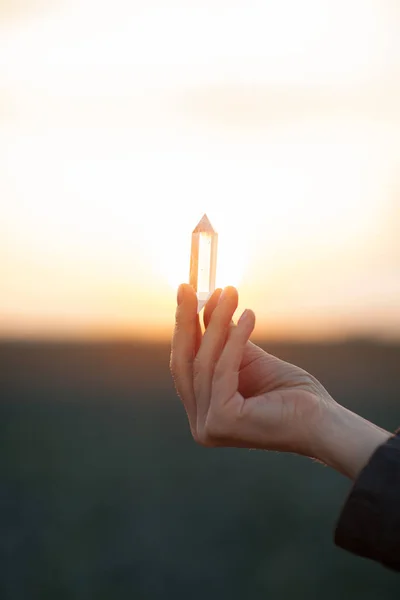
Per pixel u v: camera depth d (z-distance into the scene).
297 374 1.46
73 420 16.88
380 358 16.80
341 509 1.14
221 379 1.39
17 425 16.69
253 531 12.04
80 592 10.23
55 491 13.66
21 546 11.70
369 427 1.32
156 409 17.86
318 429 1.32
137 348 18.41
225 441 1.42
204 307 1.57
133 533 12.13
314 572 10.80
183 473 14.67
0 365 19.27
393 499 1.11
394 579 10.91
